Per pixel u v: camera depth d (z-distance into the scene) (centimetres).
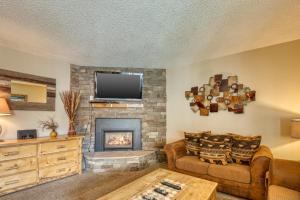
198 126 417
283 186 215
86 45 325
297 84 300
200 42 315
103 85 442
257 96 338
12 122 327
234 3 205
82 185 311
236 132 360
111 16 232
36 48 334
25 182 293
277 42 315
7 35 280
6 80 319
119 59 404
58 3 204
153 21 244
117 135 450
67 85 417
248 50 352
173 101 462
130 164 388
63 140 344
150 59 405
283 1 202
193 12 223
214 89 394
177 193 186
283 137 309
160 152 459
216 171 280
